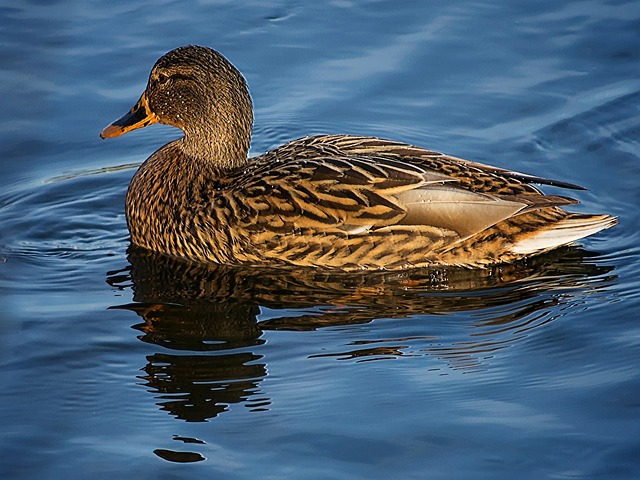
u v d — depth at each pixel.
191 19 18.23
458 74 17.27
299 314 12.42
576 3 18.58
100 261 13.66
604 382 10.94
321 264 13.27
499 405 10.62
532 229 13.16
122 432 10.35
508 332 11.95
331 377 11.16
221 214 13.39
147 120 14.42
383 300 12.71
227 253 13.45
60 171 15.51
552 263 13.38
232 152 13.94
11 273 13.25
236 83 13.90
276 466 9.77
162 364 11.44
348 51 17.75
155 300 12.72
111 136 14.44
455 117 16.48
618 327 11.94
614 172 15.23
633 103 16.44
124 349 11.70
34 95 14.86
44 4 18.05
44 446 10.11
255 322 12.26
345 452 9.97
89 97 16.59
